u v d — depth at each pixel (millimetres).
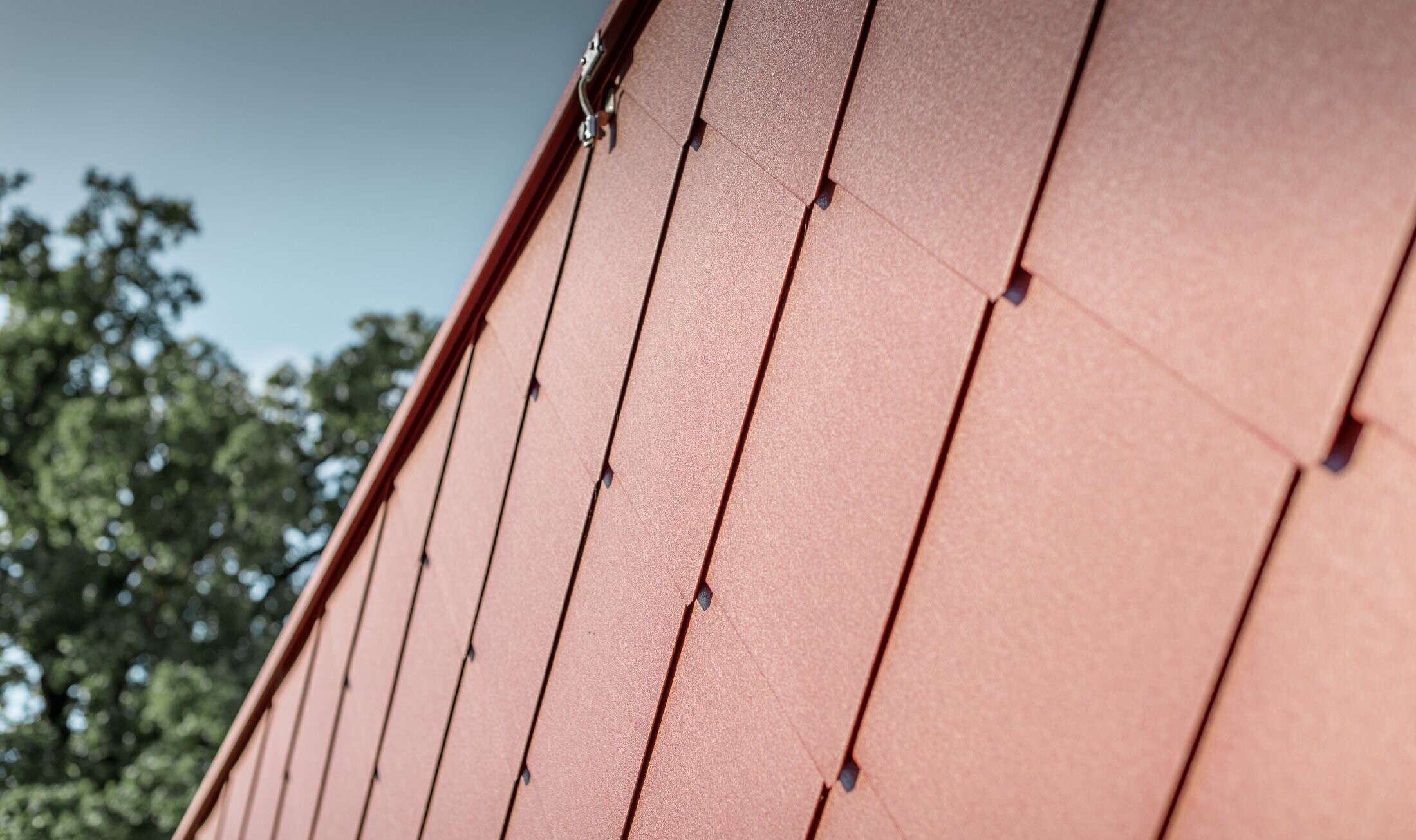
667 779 2264
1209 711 1148
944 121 1721
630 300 2775
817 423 1915
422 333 29047
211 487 26234
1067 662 1324
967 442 1559
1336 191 1101
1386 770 976
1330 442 1066
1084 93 1452
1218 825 1115
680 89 2682
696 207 2510
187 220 28734
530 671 3117
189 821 8102
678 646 2305
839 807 1721
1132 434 1292
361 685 4887
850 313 1885
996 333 1541
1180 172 1285
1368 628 1016
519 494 3387
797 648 1873
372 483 4965
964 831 1438
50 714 26062
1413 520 999
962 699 1483
